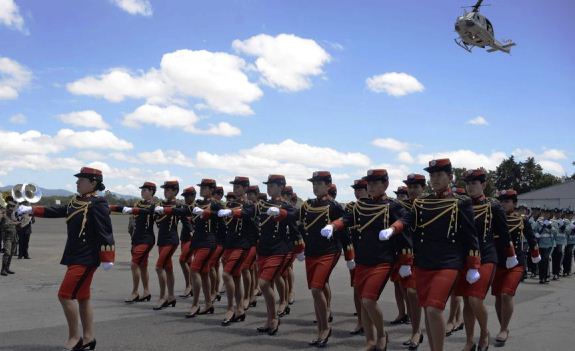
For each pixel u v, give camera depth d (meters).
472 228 6.12
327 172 8.03
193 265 9.85
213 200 10.23
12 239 15.14
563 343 8.01
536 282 16.67
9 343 7.40
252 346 7.57
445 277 5.98
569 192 48.44
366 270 6.91
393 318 10.00
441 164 6.36
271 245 8.47
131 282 14.12
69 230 7.02
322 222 7.79
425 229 6.24
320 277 7.66
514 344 7.94
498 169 64.06
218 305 11.08
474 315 7.10
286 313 10.25
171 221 10.64
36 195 10.71
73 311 6.90
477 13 25.06
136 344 7.52
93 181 7.20
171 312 10.14
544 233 16.44
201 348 7.39
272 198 8.77
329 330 7.77
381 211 6.82
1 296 11.47
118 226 43.75
